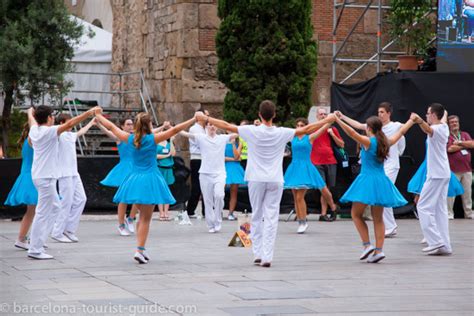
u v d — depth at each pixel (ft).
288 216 63.36
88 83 95.40
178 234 52.01
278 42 69.41
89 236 50.70
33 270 36.55
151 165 38.47
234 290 31.60
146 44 89.61
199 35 80.38
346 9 85.92
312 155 61.67
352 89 70.13
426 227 43.01
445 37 65.87
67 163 47.06
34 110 41.88
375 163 39.78
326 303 29.22
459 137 63.98
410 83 64.54
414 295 31.07
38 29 77.15
